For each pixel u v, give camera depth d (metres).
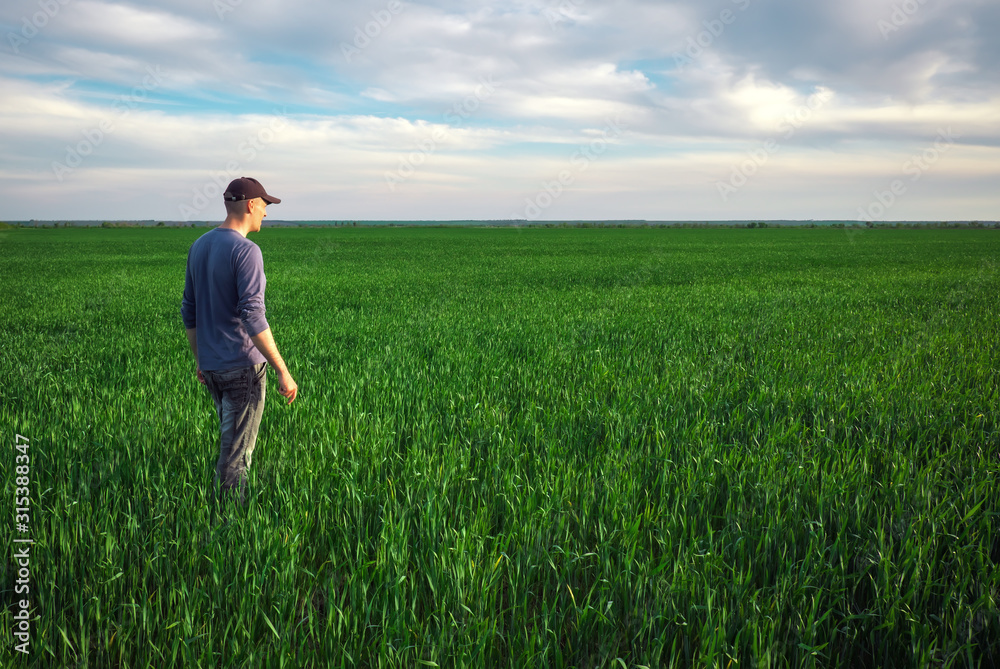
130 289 18.00
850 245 54.31
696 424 4.88
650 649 2.47
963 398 5.59
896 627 2.56
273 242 62.62
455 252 44.16
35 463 4.02
